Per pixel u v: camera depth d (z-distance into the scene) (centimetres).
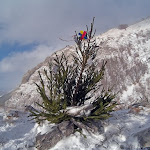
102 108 505
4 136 606
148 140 416
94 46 502
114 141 457
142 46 7169
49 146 452
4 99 3534
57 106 477
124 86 5069
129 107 784
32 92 4222
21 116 924
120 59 6300
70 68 558
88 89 552
